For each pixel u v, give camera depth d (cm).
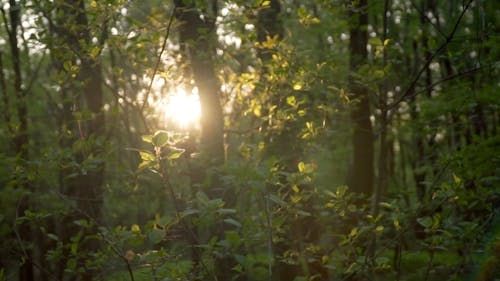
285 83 649
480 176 680
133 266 557
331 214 728
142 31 670
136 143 796
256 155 615
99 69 730
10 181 565
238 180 484
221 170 545
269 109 649
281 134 653
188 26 705
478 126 982
